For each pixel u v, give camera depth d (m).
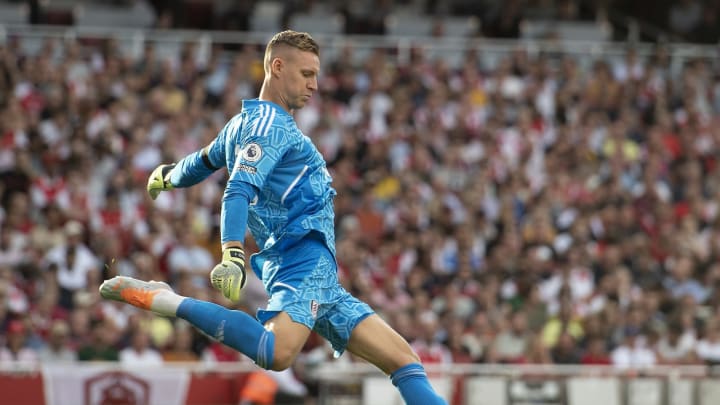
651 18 79.88
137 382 36.97
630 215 54.34
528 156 57.84
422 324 42.72
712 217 56.91
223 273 16.48
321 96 59.19
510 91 62.34
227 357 41.50
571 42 73.38
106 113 54.97
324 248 18.22
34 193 49.38
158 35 63.62
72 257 44.66
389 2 71.62
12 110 52.47
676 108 64.31
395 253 48.69
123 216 48.69
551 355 43.44
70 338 40.88
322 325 18.67
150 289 17.78
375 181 53.28
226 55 61.97
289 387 37.72
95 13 68.25
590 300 48.31
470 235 49.69
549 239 51.50
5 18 66.44
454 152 55.97
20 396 36.19
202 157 19.09
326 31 70.19
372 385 37.81
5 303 41.31
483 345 42.88
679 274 51.16
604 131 60.69
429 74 62.19
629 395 38.81
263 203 18.00
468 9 74.31
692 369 39.22
